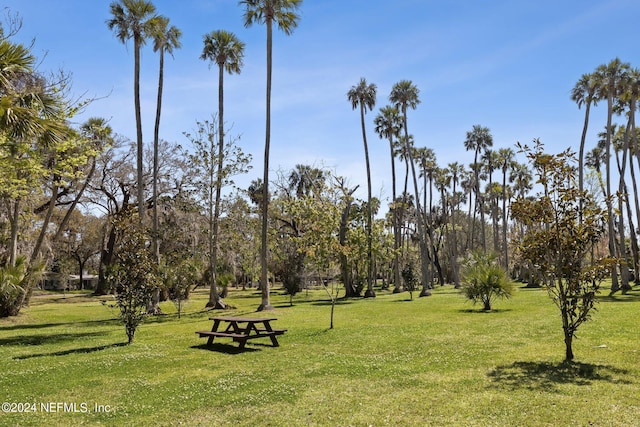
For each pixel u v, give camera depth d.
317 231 27.73
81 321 21.89
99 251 63.50
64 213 50.78
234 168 28.45
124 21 24.56
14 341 14.99
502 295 21.30
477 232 91.38
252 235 38.81
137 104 25.19
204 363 10.26
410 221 71.00
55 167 16.80
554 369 8.61
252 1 25.00
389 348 11.59
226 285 37.84
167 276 22.78
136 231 14.01
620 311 18.05
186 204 31.05
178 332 16.20
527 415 6.13
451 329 14.58
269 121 25.61
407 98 41.97
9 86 11.07
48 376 9.10
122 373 9.36
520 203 9.59
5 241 29.50
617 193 9.04
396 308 23.91
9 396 7.70
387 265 64.56
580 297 9.32
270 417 6.41
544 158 9.16
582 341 11.43
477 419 6.06
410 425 5.96
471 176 73.31
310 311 23.58
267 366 9.80
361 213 37.16
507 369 8.77
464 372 8.68
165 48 27.62
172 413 6.69
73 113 15.55
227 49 28.59
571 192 9.05
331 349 11.73
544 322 15.28
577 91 40.66
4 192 17.59
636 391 7.05
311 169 40.28
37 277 24.59
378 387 7.83
